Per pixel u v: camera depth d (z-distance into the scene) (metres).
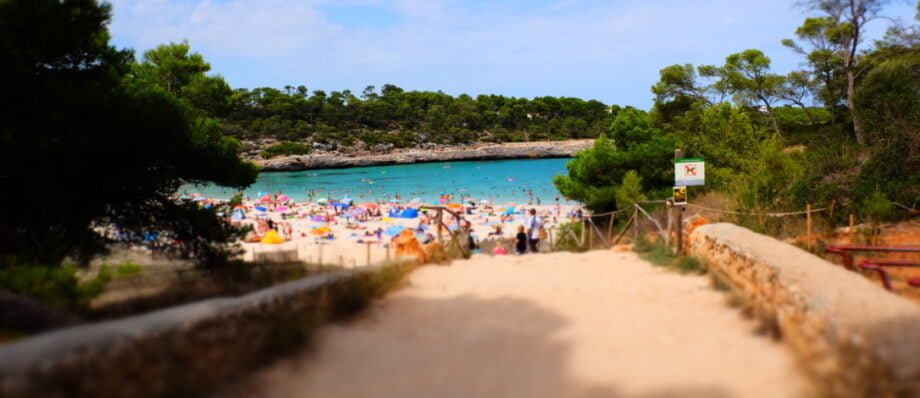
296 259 14.39
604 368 4.52
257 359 4.93
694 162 11.12
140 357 3.96
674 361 4.62
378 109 169.88
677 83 48.59
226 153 13.73
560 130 180.12
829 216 12.59
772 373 4.28
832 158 15.57
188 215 12.70
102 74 12.32
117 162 11.80
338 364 4.90
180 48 24.70
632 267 10.02
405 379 4.52
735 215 13.70
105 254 12.27
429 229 40.16
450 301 7.33
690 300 6.98
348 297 6.78
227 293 7.59
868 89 17.83
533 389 4.20
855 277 5.46
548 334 5.56
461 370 4.67
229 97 24.22
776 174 16.55
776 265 6.61
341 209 54.94
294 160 126.81
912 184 12.80
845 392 3.74
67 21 10.58
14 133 10.98
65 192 11.48
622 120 27.41
